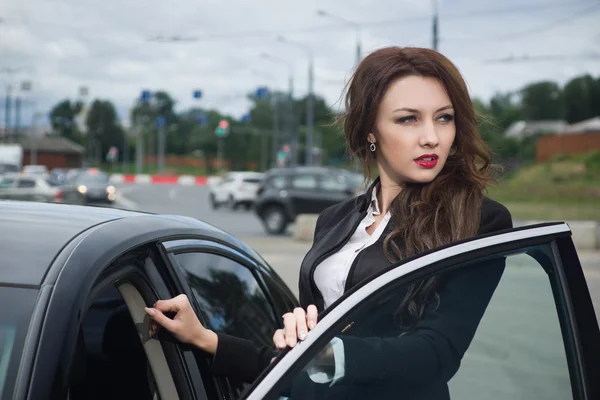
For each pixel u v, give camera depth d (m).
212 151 121.06
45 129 146.50
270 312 2.77
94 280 1.69
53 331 1.54
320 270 1.87
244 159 119.75
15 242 1.79
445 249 1.55
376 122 1.84
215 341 2.02
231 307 2.45
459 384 1.53
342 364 1.44
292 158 56.22
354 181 18.88
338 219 1.98
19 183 26.50
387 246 1.75
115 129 138.75
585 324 1.66
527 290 1.62
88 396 2.41
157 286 1.98
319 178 18.91
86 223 1.98
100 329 2.55
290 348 1.45
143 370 2.39
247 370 2.03
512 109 101.31
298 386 1.41
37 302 1.60
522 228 1.64
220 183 32.59
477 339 1.55
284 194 19.03
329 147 95.38
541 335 1.62
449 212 1.73
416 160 1.78
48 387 1.48
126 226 2.01
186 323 1.96
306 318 1.55
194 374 1.98
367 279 1.49
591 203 35.34
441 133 1.79
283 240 17.55
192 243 2.29
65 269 1.68
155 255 2.04
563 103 96.31
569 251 1.68
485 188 1.84
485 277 1.57
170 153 135.25
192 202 39.75
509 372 1.57
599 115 88.50
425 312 1.51
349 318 1.46
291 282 10.29
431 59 1.81
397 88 1.80
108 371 2.42
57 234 1.86
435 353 1.49
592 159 45.62
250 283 2.69
